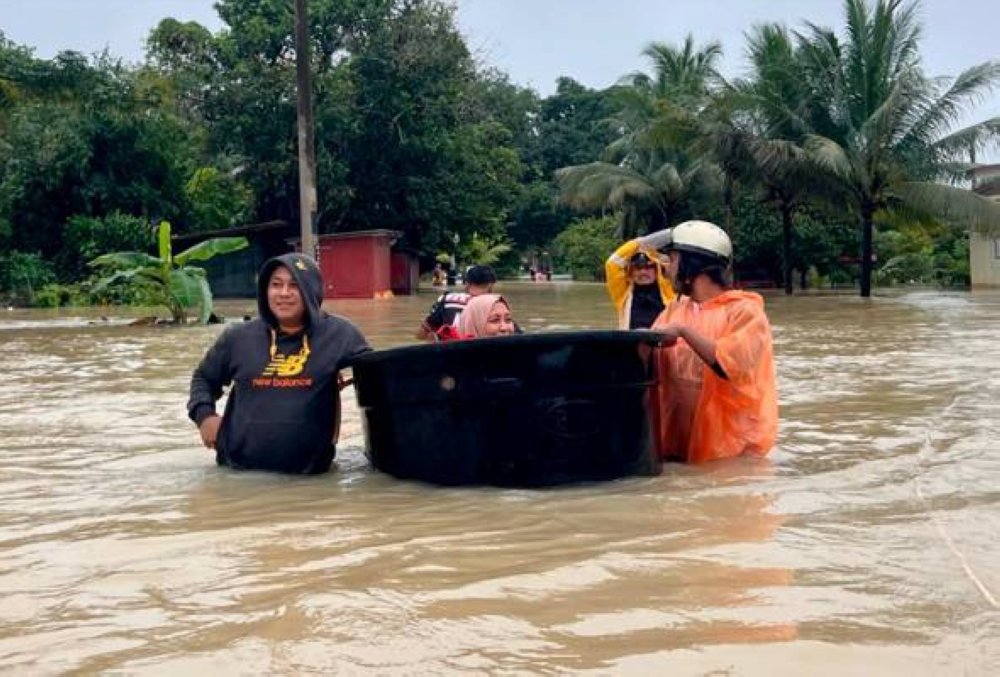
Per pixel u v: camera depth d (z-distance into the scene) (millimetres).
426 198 36906
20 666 2264
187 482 4461
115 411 6766
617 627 2391
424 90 35750
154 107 35594
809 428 5535
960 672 2090
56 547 3314
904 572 2805
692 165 37875
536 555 3062
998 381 7500
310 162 18734
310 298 4723
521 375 4117
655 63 41406
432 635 2361
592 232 62625
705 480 4230
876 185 28297
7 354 11742
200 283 17734
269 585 2814
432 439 4285
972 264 34969
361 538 3348
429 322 8047
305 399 4680
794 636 2307
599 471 4203
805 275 37188
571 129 75750
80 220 33031
